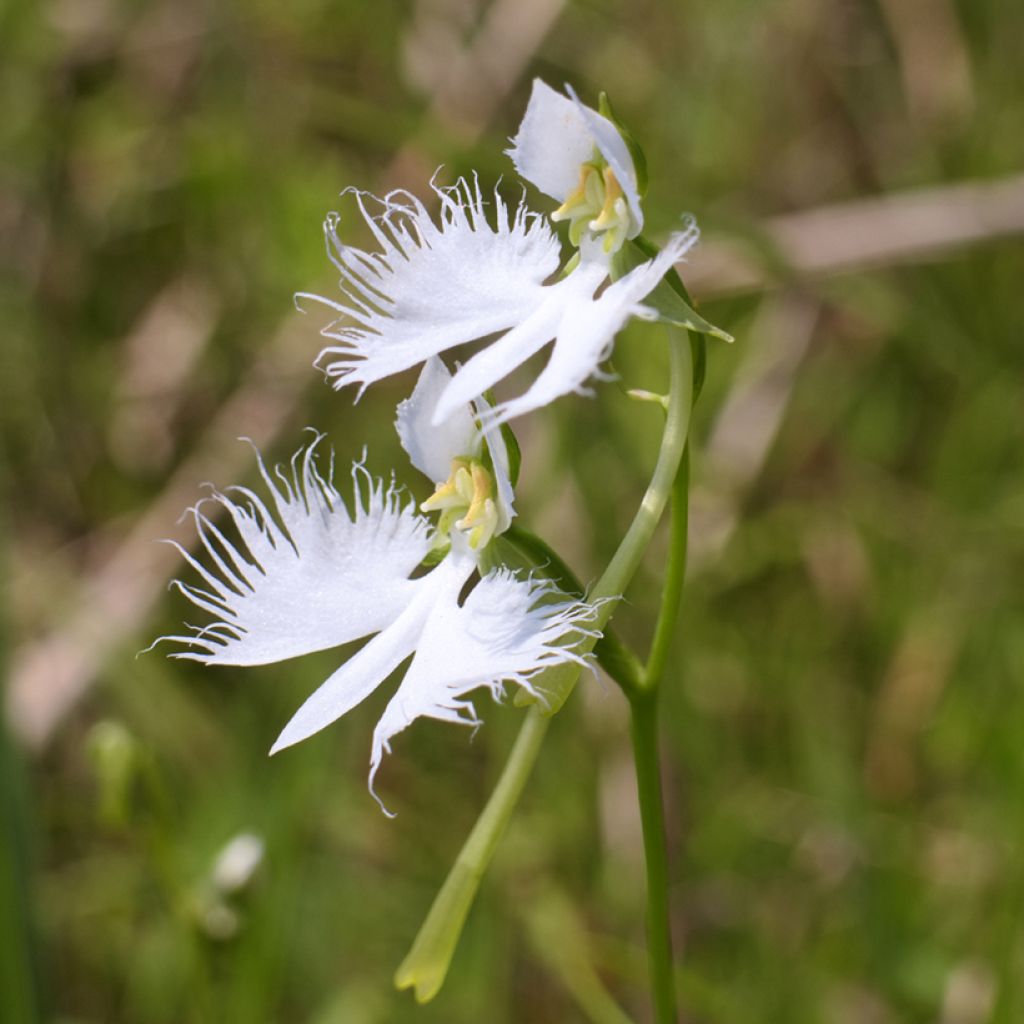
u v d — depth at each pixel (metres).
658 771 0.28
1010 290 0.48
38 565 0.48
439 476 0.28
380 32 0.51
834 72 0.51
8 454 0.51
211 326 0.51
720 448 0.47
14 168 0.52
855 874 0.39
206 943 0.35
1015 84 0.50
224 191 0.50
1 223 0.53
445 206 0.28
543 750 0.41
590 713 0.41
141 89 0.53
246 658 0.28
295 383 0.48
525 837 0.40
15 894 0.34
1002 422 0.46
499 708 0.41
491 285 0.28
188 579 0.47
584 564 0.42
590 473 0.43
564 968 0.37
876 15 0.51
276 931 0.35
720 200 0.50
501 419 0.27
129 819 0.34
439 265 0.28
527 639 0.27
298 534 0.28
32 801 0.34
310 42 0.51
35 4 0.52
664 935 0.29
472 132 0.48
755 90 0.51
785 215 0.50
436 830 0.41
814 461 0.48
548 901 0.38
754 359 0.48
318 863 0.39
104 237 0.52
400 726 0.27
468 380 0.27
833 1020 0.38
